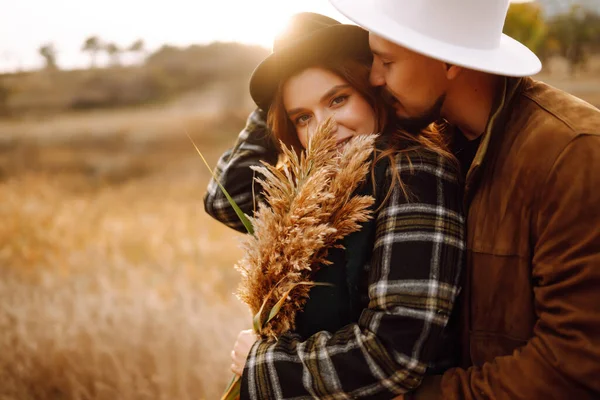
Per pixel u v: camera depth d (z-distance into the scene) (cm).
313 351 129
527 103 129
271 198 136
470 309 132
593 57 3534
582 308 110
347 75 142
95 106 4322
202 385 289
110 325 353
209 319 371
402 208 129
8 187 902
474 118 135
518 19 3294
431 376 133
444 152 136
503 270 126
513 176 124
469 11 125
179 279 478
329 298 137
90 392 294
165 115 3588
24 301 414
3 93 4256
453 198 133
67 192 1048
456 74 129
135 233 661
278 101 153
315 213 131
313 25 150
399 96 134
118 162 1928
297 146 157
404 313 122
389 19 128
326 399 127
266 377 132
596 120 118
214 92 4222
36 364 307
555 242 115
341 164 135
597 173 112
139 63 5162
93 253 559
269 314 140
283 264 134
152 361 312
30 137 2631
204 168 1655
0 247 566
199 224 728
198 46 5181
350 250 135
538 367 116
